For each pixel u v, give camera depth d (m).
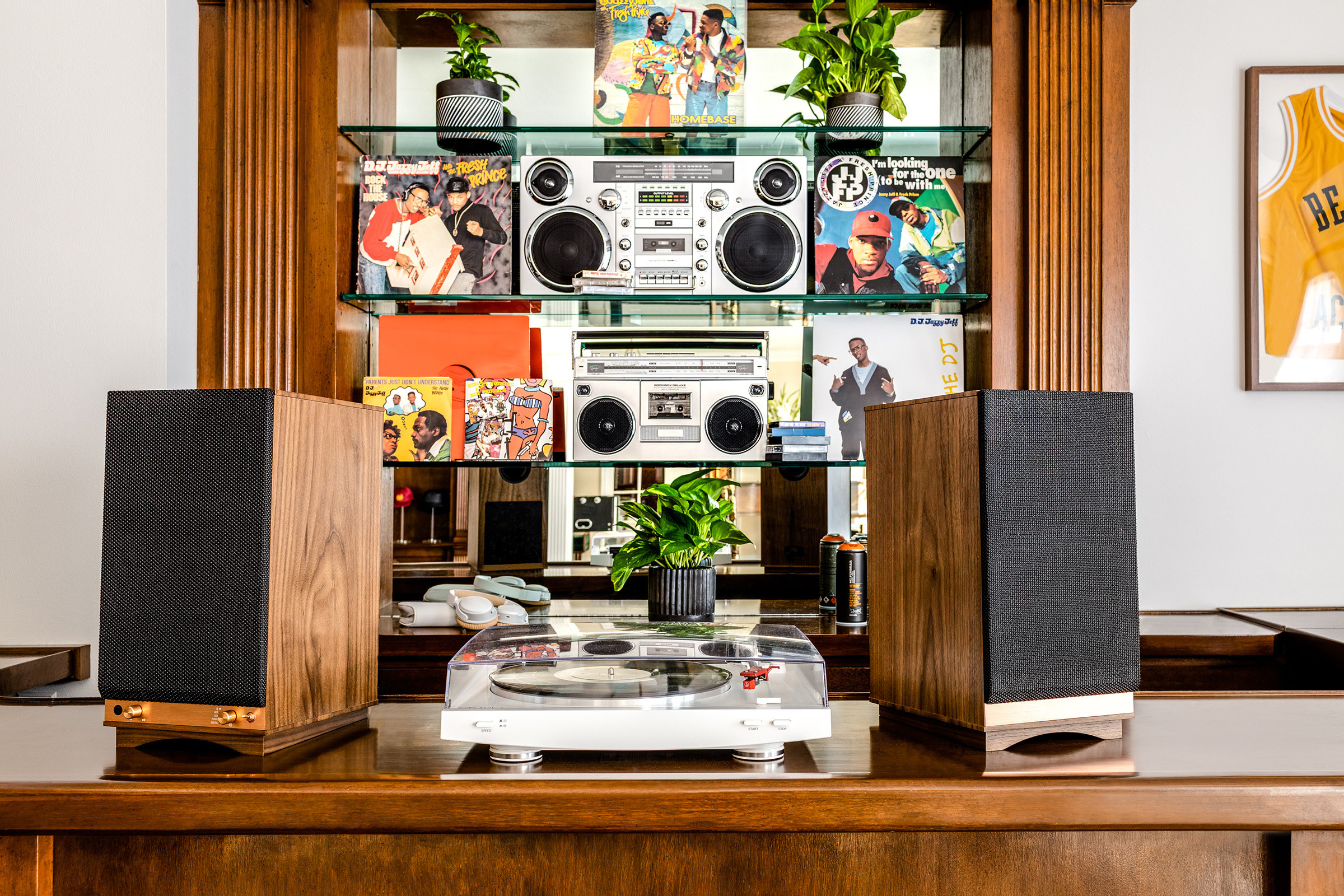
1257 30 2.17
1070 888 0.80
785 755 0.80
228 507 0.79
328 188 1.95
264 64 1.94
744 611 2.11
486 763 0.77
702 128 2.01
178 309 1.94
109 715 0.82
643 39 2.03
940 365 2.15
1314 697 1.05
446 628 1.89
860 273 2.06
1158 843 0.80
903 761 0.78
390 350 2.04
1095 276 1.94
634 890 0.80
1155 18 2.16
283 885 0.80
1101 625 0.84
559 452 2.16
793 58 2.42
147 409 0.81
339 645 0.90
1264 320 2.15
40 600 1.87
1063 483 0.83
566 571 2.29
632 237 2.06
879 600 0.97
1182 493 2.16
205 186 1.97
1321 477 2.16
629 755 0.79
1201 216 2.17
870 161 2.07
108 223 1.89
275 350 1.95
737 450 2.08
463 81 2.00
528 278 2.07
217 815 0.70
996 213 1.97
